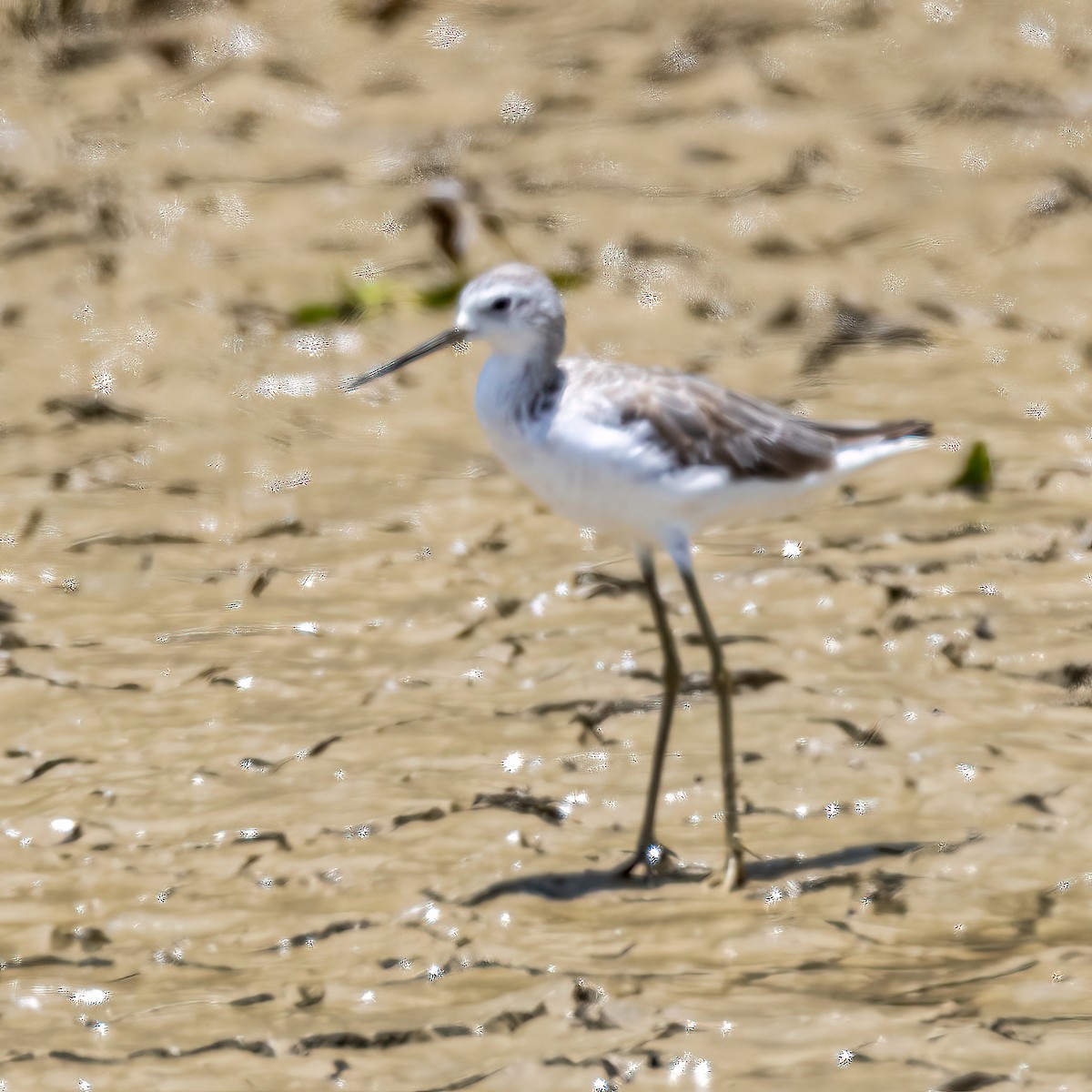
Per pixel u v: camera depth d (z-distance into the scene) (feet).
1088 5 84.43
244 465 46.29
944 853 28.53
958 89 74.90
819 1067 22.75
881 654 35.83
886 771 31.32
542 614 38.17
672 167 68.28
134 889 28.30
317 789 31.12
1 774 32.12
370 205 65.21
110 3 83.30
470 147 70.90
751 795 30.76
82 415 49.14
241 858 29.04
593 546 41.55
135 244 61.26
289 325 55.52
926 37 81.10
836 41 81.00
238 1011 24.72
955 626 36.63
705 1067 22.85
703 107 74.08
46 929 27.12
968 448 45.98
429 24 84.84
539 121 73.46
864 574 39.09
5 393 50.42
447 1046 23.70
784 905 27.27
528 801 30.68
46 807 30.71
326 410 49.83
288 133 72.59
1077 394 49.57
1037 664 35.04
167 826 30.09
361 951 26.27
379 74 79.25
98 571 40.63
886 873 28.04
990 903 27.12
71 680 35.50
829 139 70.33
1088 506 42.47
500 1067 23.16
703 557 40.52
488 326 27.63
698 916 26.99
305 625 37.83
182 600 39.32
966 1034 23.21
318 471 45.85
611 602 38.55
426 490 44.60
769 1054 23.08
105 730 33.50
